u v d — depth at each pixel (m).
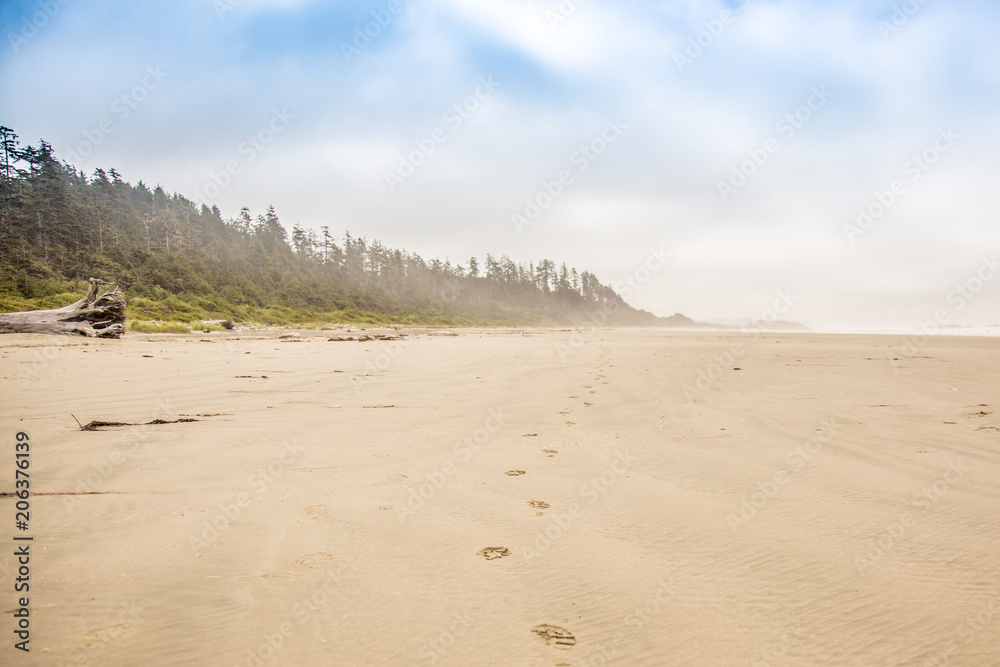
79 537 3.00
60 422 6.02
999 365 12.18
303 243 94.31
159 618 2.23
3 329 20.98
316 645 2.07
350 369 12.01
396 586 2.53
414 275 112.88
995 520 3.28
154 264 55.06
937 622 2.23
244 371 11.32
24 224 52.88
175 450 4.92
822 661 1.99
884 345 21.50
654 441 5.34
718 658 2.01
